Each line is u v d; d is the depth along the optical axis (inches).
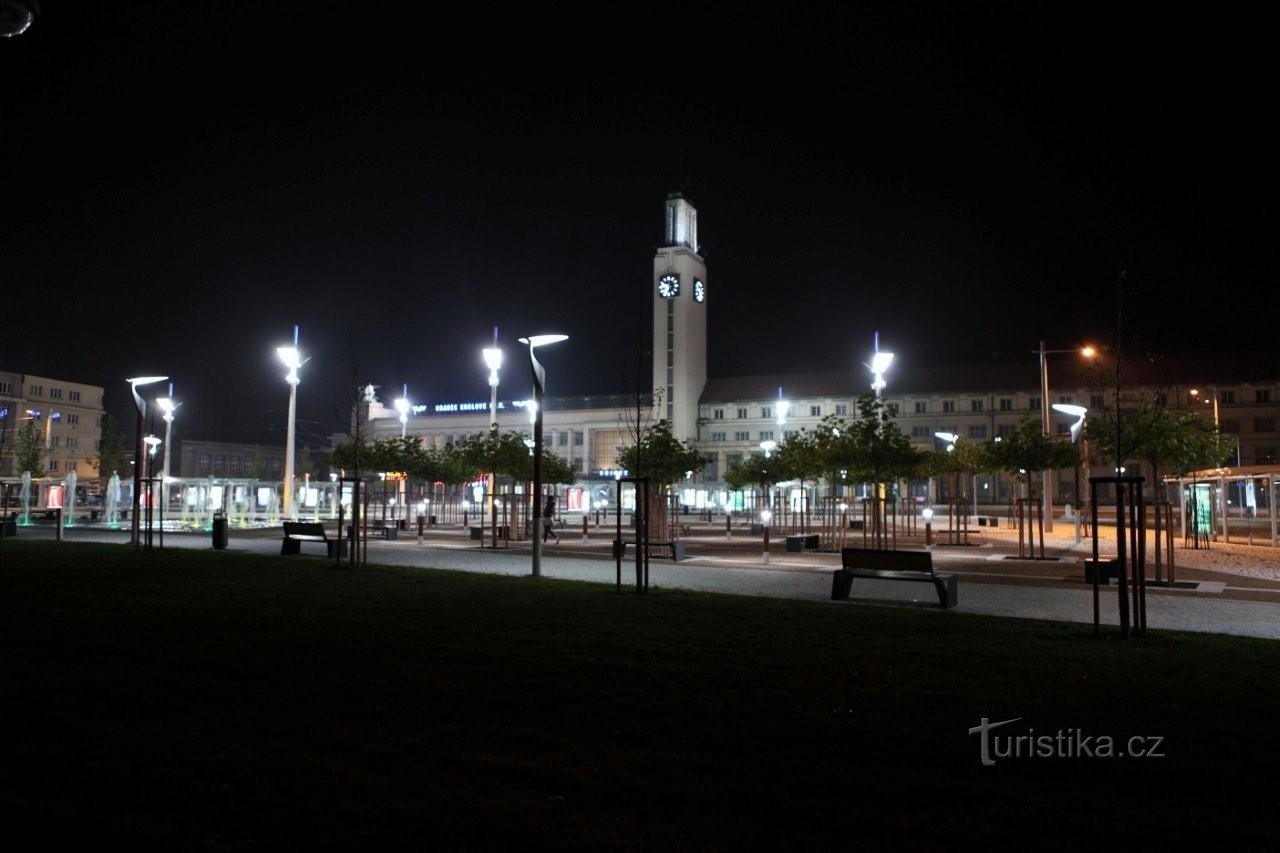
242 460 4480.8
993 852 181.3
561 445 4276.6
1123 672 346.3
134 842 184.5
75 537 1298.0
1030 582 749.3
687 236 4259.4
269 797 209.8
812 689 316.2
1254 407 3393.2
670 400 4072.3
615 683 325.4
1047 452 1028.5
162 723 270.8
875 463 1069.8
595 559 969.5
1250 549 1167.6
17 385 3757.4
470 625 455.8
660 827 192.9
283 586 633.6
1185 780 223.9
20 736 255.6
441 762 236.8
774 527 1756.9
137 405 1026.1
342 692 310.2
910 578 600.7
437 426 4530.0
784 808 205.3
